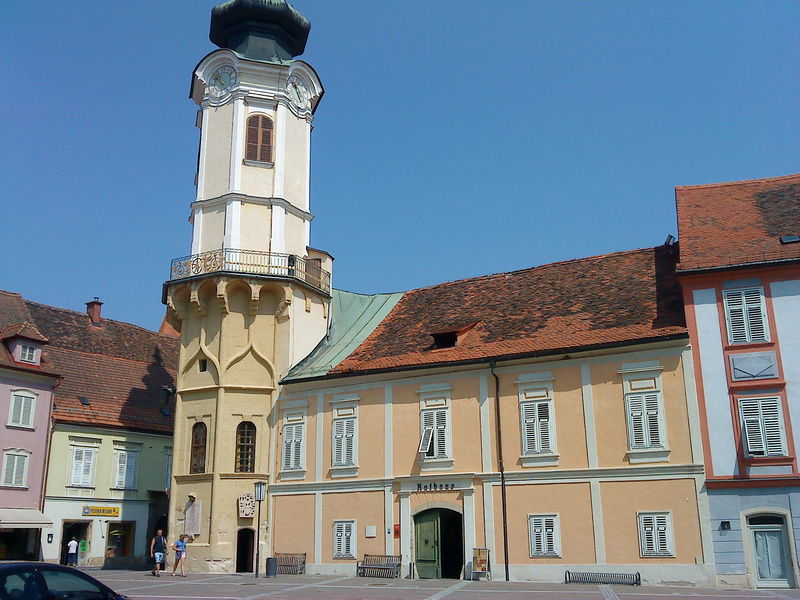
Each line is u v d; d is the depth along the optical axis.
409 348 35.97
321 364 37.81
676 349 29.44
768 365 28.25
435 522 32.59
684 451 28.59
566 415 30.83
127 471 47.84
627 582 28.41
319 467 35.69
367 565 33.16
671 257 34.81
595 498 29.64
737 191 35.47
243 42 42.78
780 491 27.27
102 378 49.97
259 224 39.84
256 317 38.81
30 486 42.81
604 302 33.47
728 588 26.92
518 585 28.36
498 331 34.47
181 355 39.53
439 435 33.03
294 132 42.12
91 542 45.25
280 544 35.88
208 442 37.41
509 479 31.22
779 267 28.80
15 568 15.07
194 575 34.47
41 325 50.44
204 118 41.78
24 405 43.28
